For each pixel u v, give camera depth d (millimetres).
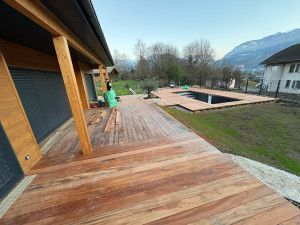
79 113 2270
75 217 1379
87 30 2283
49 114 3627
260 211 1406
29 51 2971
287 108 7762
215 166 2094
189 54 24062
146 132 3389
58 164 2213
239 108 8008
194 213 1399
